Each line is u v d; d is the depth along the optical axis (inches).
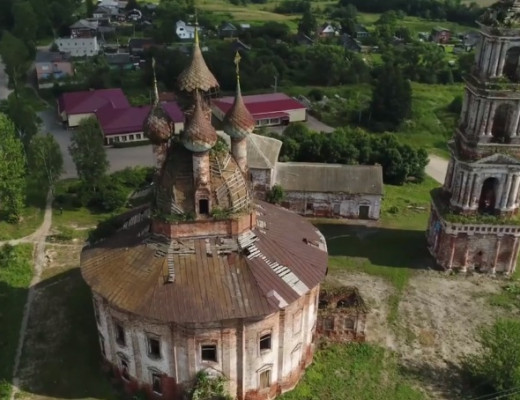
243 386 1852.9
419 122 5423.2
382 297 2534.5
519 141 2479.1
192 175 1776.6
